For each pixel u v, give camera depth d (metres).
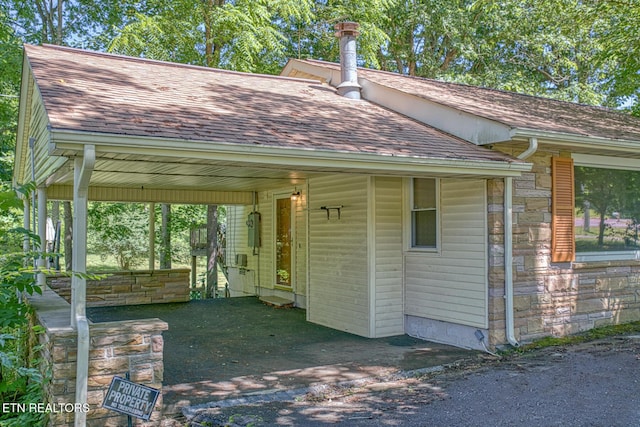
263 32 14.33
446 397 4.87
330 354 6.58
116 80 6.69
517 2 17.69
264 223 11.78
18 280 4.92
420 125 7.55
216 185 10.11
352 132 6.16
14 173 9.66
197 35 14.48
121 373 4.26
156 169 6.69
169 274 11.16
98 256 19.64
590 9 12.65
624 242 8.16
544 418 4.25
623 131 7.91
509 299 6.64
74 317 4.33
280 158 4.96
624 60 12.52
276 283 11.27
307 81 9.75
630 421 4.11
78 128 4.07
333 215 8.29
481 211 6.69
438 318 7.22
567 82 19.88
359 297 7.71
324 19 17.06
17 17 15.78
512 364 5.94
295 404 4.77
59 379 4.09
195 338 7.57
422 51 19.94
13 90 14.11
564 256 7.30
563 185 7.34
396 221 7.77
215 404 4.76
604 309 7.83
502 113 7.39
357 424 4.25
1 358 4.28
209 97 6.71
